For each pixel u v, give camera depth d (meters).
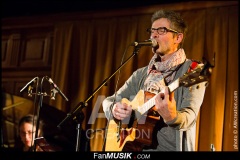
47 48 4.38
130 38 3.98
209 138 3.44
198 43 3.67
